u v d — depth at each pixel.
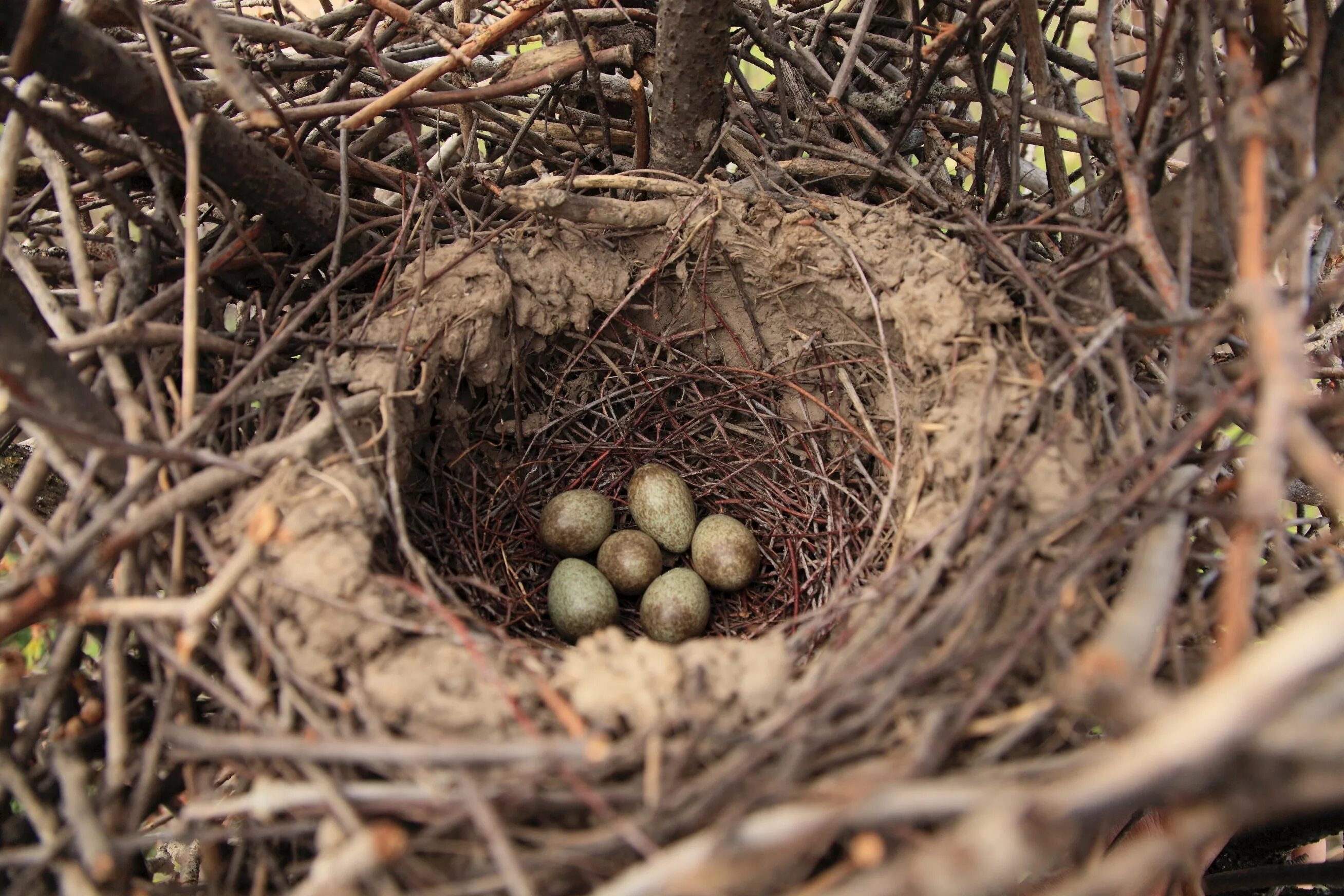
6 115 0.30
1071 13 0.39
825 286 0.36
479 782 0.24
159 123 0.30
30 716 0.27
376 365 0.32
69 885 0.24
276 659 0.26
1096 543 0.27
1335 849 0.43
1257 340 0.21
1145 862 0.18
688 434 0.41
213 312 0.33
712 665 0.27
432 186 0.36
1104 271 0.31
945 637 0.27
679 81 0.36
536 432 0.40
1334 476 0.18
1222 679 0.17
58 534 0.27
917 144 0.42
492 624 0.37
